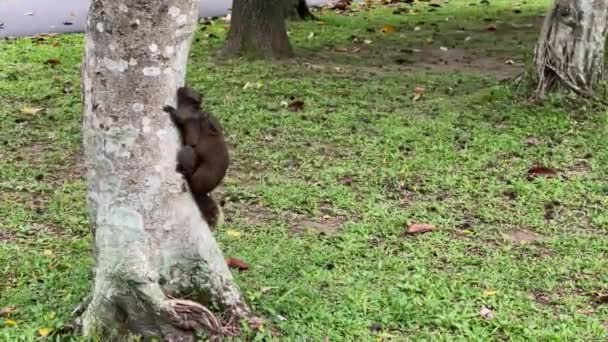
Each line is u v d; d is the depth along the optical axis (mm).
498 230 5086
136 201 3385
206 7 14508
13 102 7742
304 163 6180
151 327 3463
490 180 5875
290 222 5168
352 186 5762
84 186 5691
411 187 5738
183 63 3447
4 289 4133
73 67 9148
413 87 8430
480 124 7098
